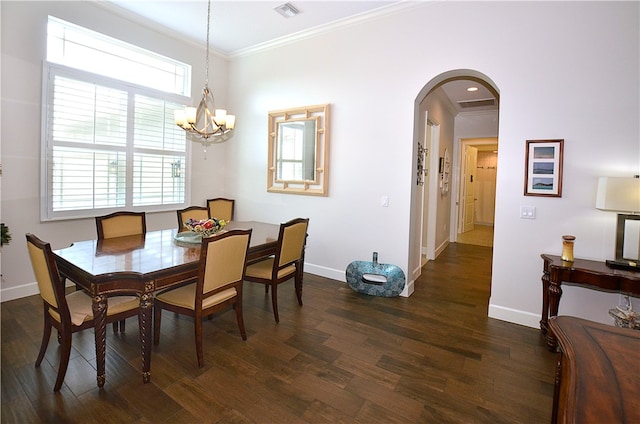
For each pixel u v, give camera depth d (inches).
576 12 105.2
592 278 94.3
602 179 97.8
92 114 143.5
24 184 126.3
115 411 70.9
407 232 141.6
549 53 109.4
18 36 121.6
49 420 67.7
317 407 73.8
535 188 113.0
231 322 114.7
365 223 151.9
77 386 78.3
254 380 82.7
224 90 199.2
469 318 121.6
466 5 122.8
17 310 117.2
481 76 126.3
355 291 146.6
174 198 179.6
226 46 183.3
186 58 177.5
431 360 93.4
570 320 56.1
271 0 135.4
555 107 109.2
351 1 134.3
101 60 147.1
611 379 39.9
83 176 142.2
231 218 190.1
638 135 99.0
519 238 116.9
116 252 96.0
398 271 140.2
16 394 74.8
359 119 150.3
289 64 172.2
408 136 138.6
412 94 136.3
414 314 124.2
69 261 85.7
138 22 153.7
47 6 127.4
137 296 88.0
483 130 255.8
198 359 87.4
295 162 171.8
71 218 139.3
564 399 48.1
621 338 49.9
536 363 92.5
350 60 151.4
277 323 114.6
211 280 88.3
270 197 184.1
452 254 229.0
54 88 131.5
